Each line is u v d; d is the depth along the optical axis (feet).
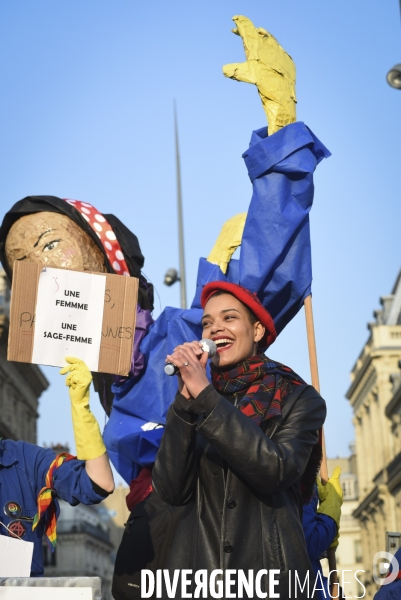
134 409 18.67
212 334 12.75
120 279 14.53
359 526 201.77
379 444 171.53
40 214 18.79
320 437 12.53
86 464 12.88
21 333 14.01
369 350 175.22
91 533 241.14
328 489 17.94
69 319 14.24
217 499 11.70
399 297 177.06
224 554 11.31
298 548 11.53
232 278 19.72
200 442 12.00
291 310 18.76
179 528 11.96
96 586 10.82
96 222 18.89
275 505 11.63
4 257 19.08
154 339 18.52
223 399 11.35
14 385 169.37
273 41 19.30
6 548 12.55
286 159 17.99
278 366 12.54
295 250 18.25
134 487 18.13
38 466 13.66
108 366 14.29
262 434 11.27
